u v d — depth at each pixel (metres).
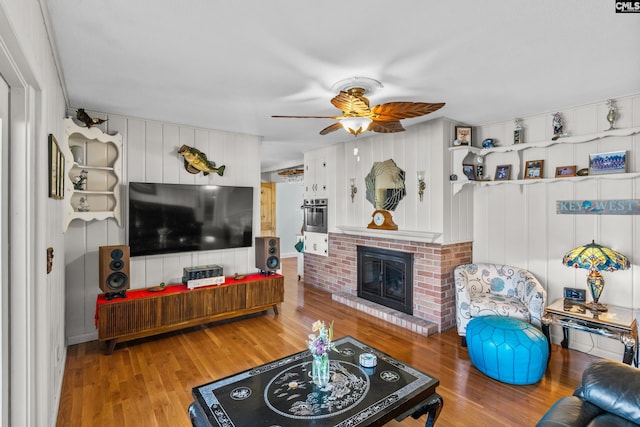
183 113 3.37
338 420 1.54
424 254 3.75
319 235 5.43
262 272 4.27
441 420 2.12
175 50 2.04
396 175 4.09
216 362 2.88
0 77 1.29
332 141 4.81
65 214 2.85
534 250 3.42
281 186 8.60
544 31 1.80
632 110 2.79
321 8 1.60
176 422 2.10
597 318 2.57
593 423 1.45
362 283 4.59
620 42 1.91
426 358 2.96
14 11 1.04
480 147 3.83
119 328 3.07
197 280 3.58
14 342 1.38
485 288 3.55
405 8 1.59
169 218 3.63
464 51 2.03
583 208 3.08
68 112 3.18
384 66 2.23
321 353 1.83
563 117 3.18
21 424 1.39
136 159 3.54
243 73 2.36
